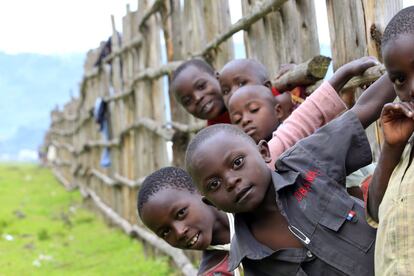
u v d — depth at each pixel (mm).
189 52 5832
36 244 9273
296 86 3480
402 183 1937
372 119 2441
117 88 10148
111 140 10773
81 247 8883
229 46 4977
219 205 2369
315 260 2293
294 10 3791
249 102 3148
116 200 10625
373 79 2781
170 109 6492
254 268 2420
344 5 3139
